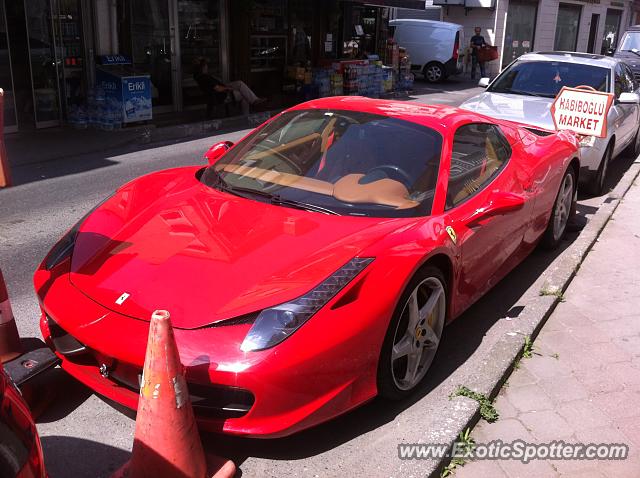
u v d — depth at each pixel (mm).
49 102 10891
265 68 16406
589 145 6895
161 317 2252
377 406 3098
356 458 2688
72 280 2848
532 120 7016
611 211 6562
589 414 3111
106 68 10828
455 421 2863
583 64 8258
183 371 2336
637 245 5680
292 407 2482
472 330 4004
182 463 2336
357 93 16500
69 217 6090
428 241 3029
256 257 2801
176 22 13195
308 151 3697
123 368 2555
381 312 2684
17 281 4473
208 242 2934
